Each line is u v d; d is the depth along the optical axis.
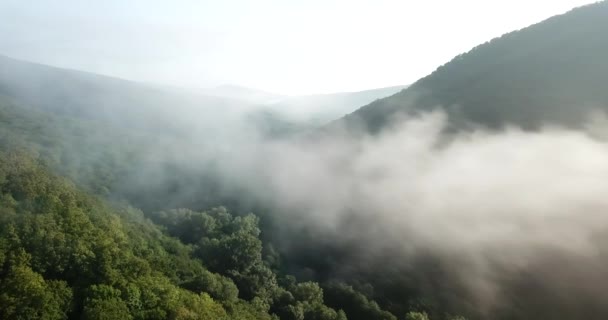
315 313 76.12
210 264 85.62
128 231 75.06
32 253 46.00
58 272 47.09
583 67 159.50
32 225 49.91
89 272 48.69
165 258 72.31
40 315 39.34
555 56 175.50
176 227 108.31
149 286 51.31
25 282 39.88
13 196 58.44
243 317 59.75
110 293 45.62
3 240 45.25
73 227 54.84
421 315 77.94
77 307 43.81
